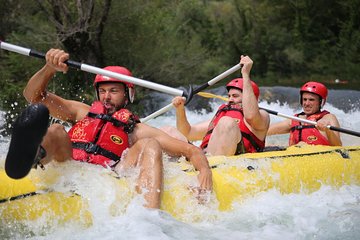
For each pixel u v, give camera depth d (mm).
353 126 16641
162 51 24906
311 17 45031
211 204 6715
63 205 5840
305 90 11102
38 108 5164
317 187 8039
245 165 7504
